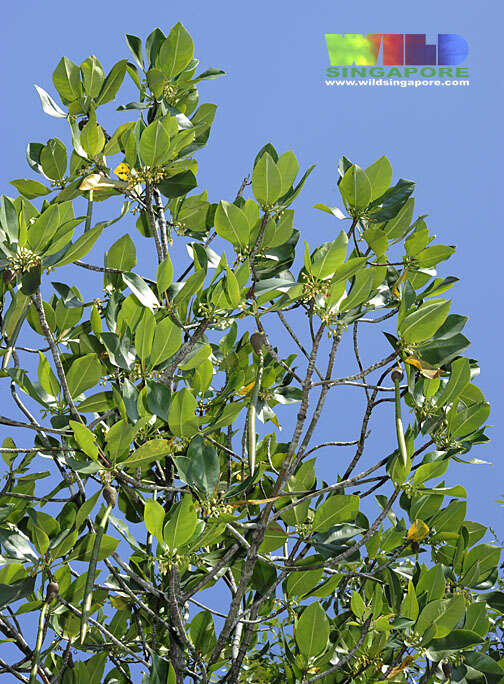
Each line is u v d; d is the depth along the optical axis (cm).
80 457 200
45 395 195
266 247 213
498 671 212
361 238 212
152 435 196
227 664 243
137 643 247
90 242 180
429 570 215
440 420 210
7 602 176
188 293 196
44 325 175
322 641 204
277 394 272
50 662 230
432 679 216
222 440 262
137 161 215
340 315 197
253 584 225
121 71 240
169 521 175
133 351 206
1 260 171
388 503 196
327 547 212
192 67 269
